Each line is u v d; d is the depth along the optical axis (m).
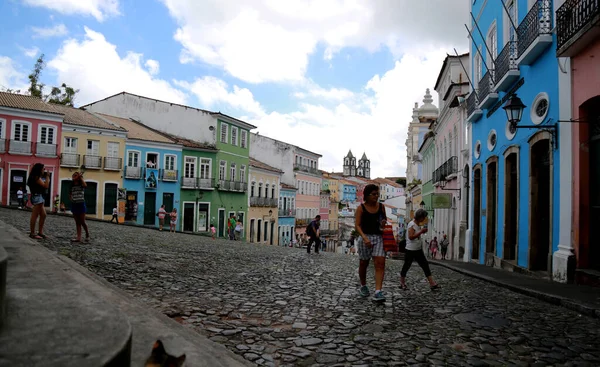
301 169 67.44
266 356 3.92
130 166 40.38
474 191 19.22
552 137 10.74
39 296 2.29
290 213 63.72
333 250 80.06
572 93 9.96
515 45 13.35
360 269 7.10
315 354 4.05
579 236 9.64
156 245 14.09
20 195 31.75
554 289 8.44
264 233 56.72
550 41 10.84
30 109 34.53
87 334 1.68
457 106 22.98
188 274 8.31
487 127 17.00
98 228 19.77
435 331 5.09
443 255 26.27
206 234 41.50
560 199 10.31
